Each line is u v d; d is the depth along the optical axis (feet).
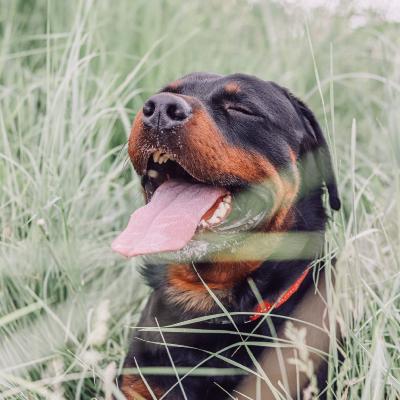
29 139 4.89
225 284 3.72
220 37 5.89
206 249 3.60
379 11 5.76
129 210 4.75
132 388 3.69
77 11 5.14
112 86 5.19
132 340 3.84
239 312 3.57
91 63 5.31
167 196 3.66
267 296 3.70
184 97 3.58
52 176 4.52
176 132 3.51
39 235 4.29
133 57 5.25
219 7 6.25
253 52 5.94
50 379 3.77
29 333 4.06
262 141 3.74
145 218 3.59
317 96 5.46
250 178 3.66
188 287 3.76
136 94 5.23
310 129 3.99
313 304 3.75
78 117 4.75
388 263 4.25
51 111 4.62
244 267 3.69
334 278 3.86
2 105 5.07
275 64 5.63
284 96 3.96
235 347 3.62
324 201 4.11
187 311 3.72
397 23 5.78
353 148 3.97
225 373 3.58
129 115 5.19
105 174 4.88
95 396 3.89
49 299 4.20
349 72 5.70
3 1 5.53
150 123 3.53
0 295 4.14
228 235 3.64
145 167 3.63
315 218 3.91
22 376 3.93
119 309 4.32
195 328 3.69
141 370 3.61
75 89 4.76
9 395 3.66
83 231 4.59
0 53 5.28
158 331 3.71
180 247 3.51
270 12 5.98
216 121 3.68
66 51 4.86
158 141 3.53
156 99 3.53
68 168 4.57
